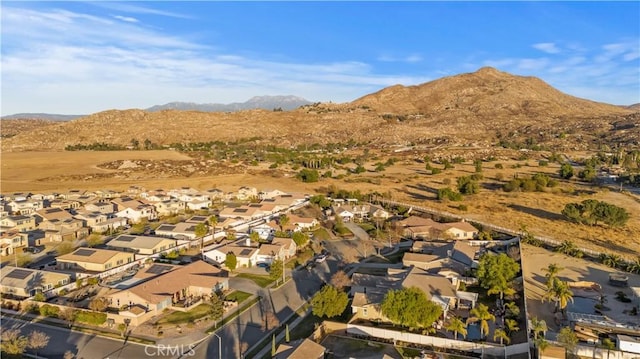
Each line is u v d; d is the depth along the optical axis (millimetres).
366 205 133250
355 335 58219
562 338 51938
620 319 60500
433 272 76125
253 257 85438
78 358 51875
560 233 105250
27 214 120375
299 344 50906
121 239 93938
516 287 72188
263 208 126438
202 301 67750
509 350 51594
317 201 135875
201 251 91375
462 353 53094
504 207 132250
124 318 60188
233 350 54125
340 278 73688
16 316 63219
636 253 90688
